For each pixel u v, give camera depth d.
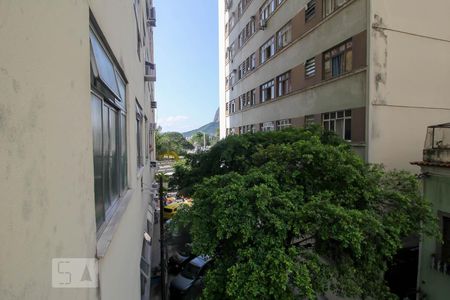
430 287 8.88
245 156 11.70
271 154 7.77
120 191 4.98
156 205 24.48
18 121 1.27
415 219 6.64
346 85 12.32
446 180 8.27
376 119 11.05
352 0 11.75
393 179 7.71
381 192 6.83
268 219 5.95
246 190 6.36
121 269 3.93
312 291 5.06
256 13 23.84
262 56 22.73
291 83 17.48
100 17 3.04
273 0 20.25
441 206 8.41
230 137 12.83
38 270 1.42
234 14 30.97
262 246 5.68
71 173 1.94
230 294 5.25
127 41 5.79
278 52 19.12
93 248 2.46
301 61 16.11
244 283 5.25
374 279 6.95
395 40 11.21
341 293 6.89
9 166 1.19
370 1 10.80
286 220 5.96
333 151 7.20
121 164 5.17
